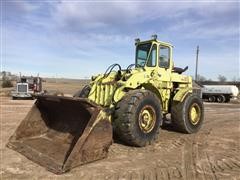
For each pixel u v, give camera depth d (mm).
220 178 5164
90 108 5801
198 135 8812
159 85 8242
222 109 19125
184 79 9461
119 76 7445
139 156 6355
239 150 7102
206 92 31812
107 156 6059
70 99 6023
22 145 6562
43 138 6883
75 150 5344
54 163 5445
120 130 6777
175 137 8406
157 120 7344
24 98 22734
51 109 7184
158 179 5055
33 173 5176
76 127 6504
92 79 8234
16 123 10344
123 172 5340
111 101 6945
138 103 6797
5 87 39812
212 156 6520
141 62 8391
